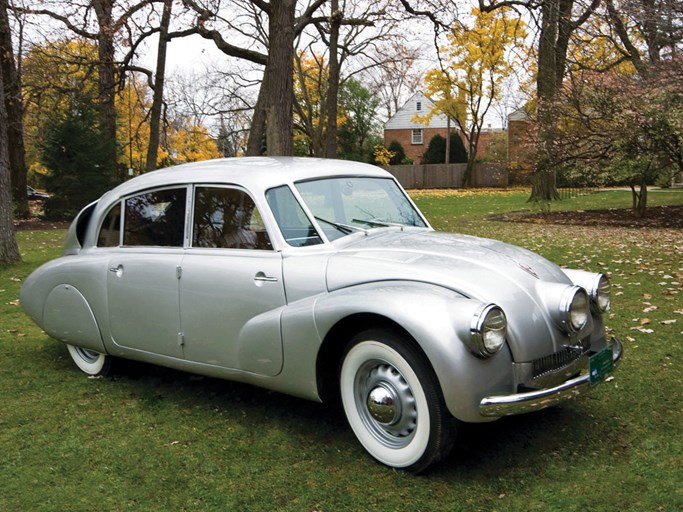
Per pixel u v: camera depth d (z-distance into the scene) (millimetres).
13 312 7422
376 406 3320
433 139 52719
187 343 4164
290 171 4090
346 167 4477
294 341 3555
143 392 4633
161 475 3320
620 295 7195
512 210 20969
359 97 52812
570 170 17516
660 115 14461
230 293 3896
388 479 3223
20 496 3119
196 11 15023
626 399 4148
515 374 3191
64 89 20688
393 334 3223
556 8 13859
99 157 23625
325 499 3039
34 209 32719
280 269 3736
